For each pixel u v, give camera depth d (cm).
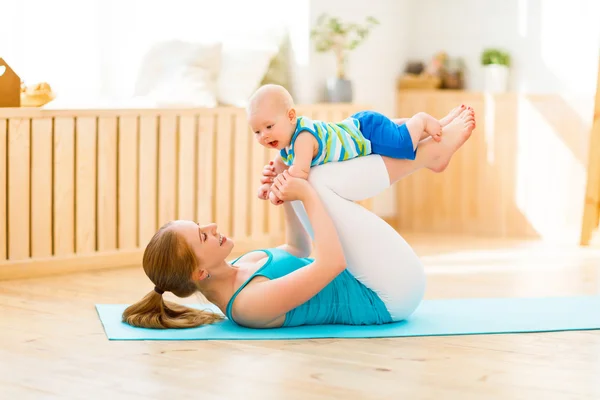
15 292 360
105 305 330
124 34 491
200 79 463
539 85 524
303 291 279
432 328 293
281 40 502
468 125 301
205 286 291
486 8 539
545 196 520
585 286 375
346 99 500
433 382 234
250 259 304
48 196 404
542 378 240
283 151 294
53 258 407
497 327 296
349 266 295
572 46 511
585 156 507
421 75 548
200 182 452
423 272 301
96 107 429
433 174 548
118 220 429
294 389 226
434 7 557
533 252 468
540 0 520
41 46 461
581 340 282
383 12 541
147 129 432
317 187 289
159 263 284
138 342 274
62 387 228
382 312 297
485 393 226
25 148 394
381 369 246
